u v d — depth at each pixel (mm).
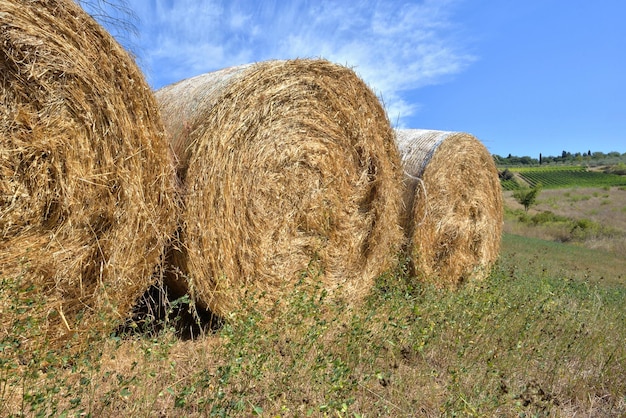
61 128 3545
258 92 4594
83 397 2967
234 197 4465
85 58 3553
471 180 7359
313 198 5242
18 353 2957
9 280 3225
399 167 6227
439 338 4605
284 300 4805
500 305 5465
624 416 3693
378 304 5102
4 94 3396
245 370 3258
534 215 36219
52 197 3580
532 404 3494
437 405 3475
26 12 3348
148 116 3854
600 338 5082
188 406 2969
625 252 19078
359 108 5566
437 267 6992
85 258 3686
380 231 5898
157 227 3943
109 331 3639
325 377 3385
